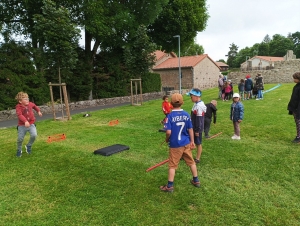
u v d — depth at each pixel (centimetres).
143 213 341
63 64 1127
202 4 2583
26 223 326
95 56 2012
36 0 1410
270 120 922
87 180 451
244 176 456
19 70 1355
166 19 2297
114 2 1702
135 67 1664
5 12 1524
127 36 1872
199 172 477
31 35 1591
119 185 426
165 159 559
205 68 3731
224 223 318
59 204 370
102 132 848
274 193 391
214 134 771
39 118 1227
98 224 320
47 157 584
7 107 1298
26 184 441
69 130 898
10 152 635
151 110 1366
